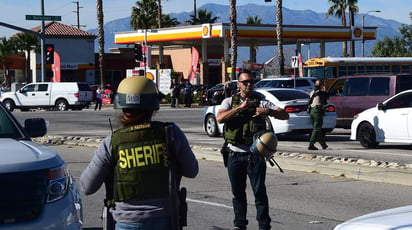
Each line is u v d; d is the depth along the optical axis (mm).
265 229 7586
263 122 7703
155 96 4562
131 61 69438
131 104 4477
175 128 4590
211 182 12305
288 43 66562
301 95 19516
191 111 38094
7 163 4887
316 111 16844
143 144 4449
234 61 48812
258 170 7562
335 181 12289
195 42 61812
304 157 15117
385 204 10148
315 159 14695
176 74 55000
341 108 20844
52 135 22234
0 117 6355
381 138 17125
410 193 11016
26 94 41375
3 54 63781
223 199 10656
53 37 65062
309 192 11195
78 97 40625
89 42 66750
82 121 29969
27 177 4895
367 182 12148
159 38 58188
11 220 4793
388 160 14938
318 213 9555
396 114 16703
